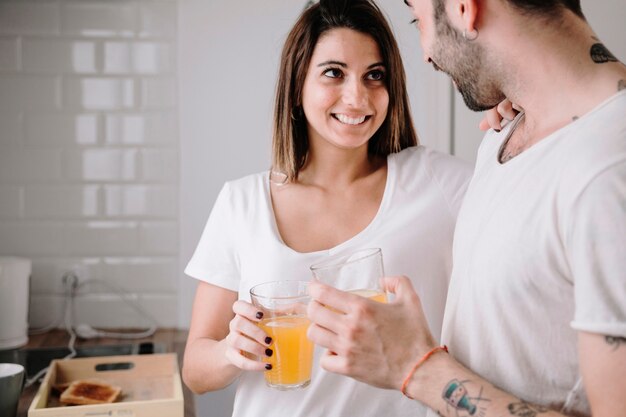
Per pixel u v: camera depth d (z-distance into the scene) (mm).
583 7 2504
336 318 974
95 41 2715
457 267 1085
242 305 1210
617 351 817
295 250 1471
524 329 952
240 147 2746
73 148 2746
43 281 2771
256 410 1438
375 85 1449
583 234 841
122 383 2086
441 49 1031
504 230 962
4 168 2734
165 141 2754
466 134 2693
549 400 959
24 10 2688
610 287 823
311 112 1435
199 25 2705
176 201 2775
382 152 1581
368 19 1419
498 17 954
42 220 2758
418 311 982
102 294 2789
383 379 980
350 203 1511
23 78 2709
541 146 944
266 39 2707
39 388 1992
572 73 937
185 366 1507
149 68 2729
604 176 838
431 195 1481
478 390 921
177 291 2807
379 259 1146
